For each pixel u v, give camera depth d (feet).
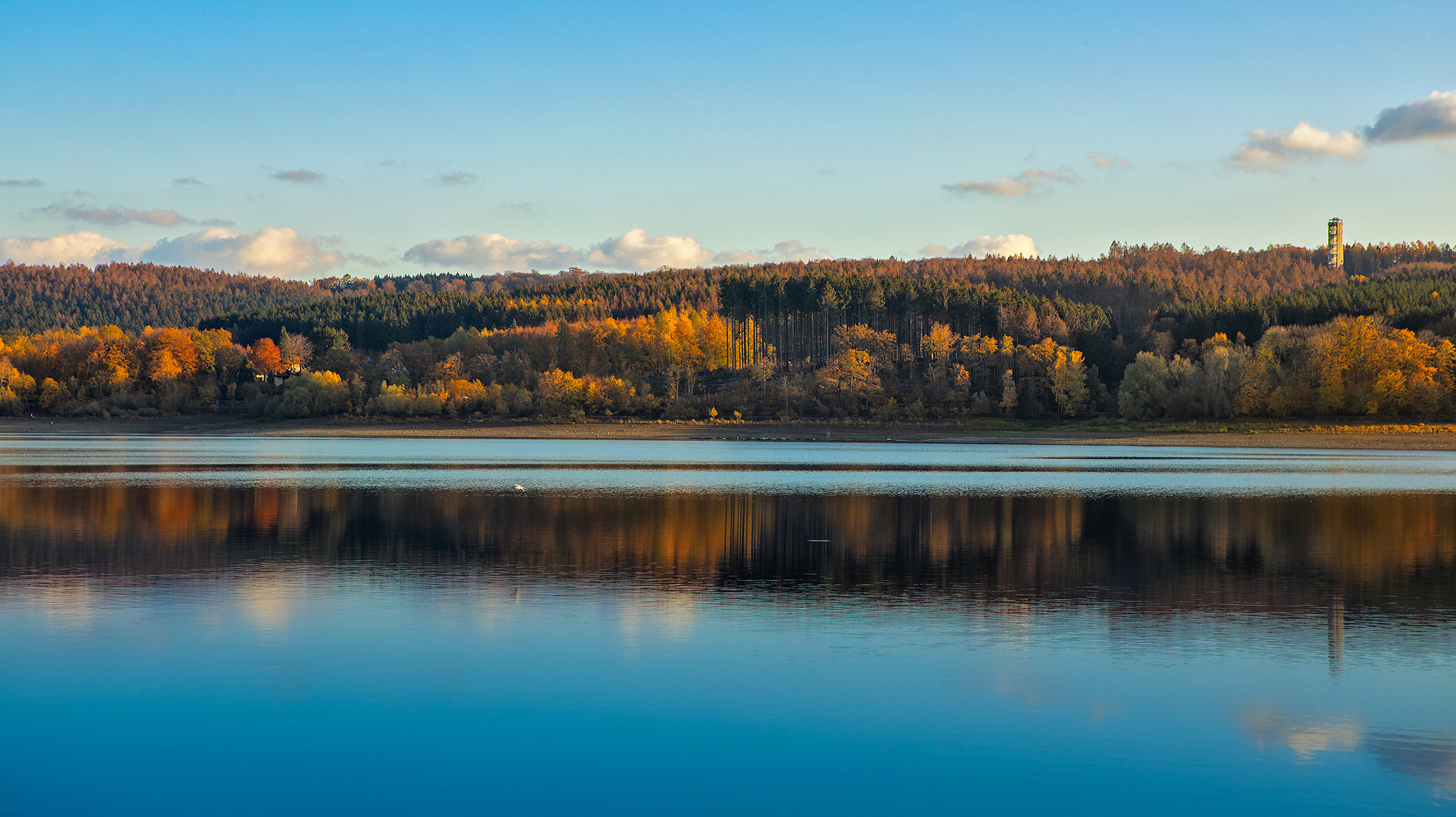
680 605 90.07
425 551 120.57
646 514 162.81
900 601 92.07
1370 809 49.90
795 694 65.26
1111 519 157.28
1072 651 74.95
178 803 50.52
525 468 283.79
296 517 153.79
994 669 70.49
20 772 53.52
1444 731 59.26
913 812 49.85
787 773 53.88
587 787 52.42
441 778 53.26
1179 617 85.87
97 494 188.24
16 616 84.23
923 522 152.97
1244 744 57.31
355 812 49.88
